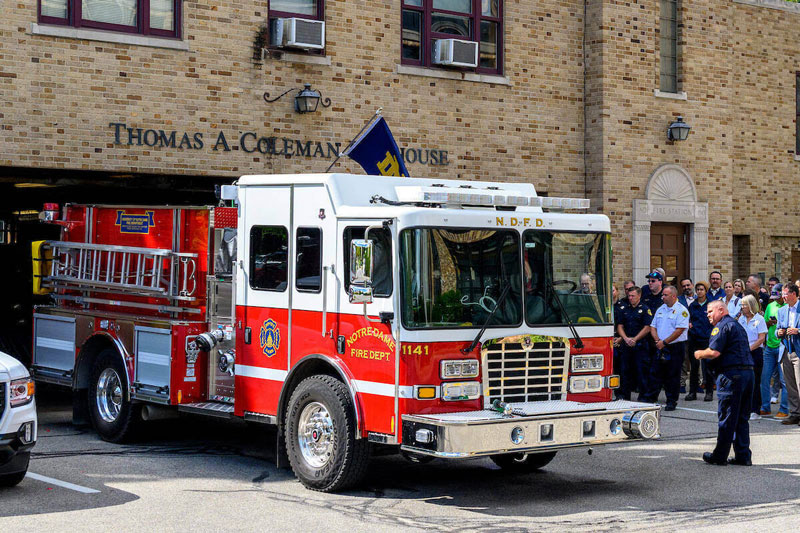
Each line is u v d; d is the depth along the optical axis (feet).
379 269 28.17
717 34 63.10
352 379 28.86
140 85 45.19
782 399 45.55
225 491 29.14
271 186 32.04
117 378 37.14
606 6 58.08
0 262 46.24
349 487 29.32
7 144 42.04
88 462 33.12
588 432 28.40
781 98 72.23
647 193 59.72
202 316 34.86
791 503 28.50
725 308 34.19
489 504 28.19
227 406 33.78
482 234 28.96
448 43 53.01
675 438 39.75
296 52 49.32
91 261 39.04
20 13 42.29
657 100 60.34
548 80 57.52
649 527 25.49
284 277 31.42
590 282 31.09
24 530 24.06
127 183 47.42
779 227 72.23
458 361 28.07
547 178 57.52
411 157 52.65
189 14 46.44
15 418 27.45
